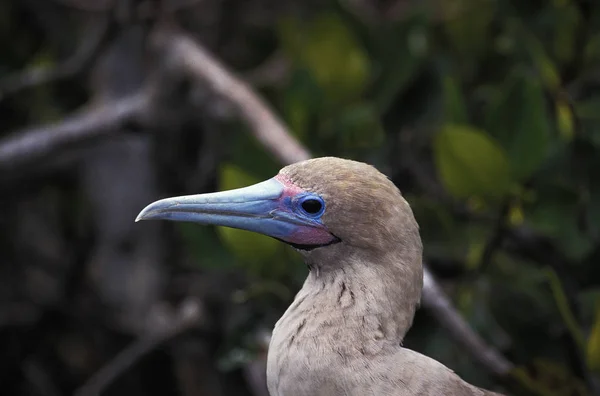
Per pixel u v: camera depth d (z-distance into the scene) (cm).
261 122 1156
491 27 1306
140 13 1288
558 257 1137
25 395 1525
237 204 885
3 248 1535
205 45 1480
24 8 1502
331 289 879
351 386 842
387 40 1292
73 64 1356
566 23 1220
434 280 1020
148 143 1500
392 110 1280
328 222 872
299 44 1320
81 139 1312
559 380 1010
